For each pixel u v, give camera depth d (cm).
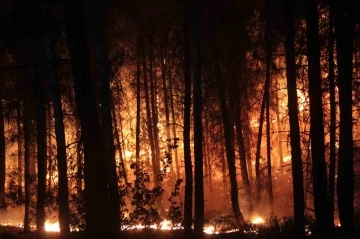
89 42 1762
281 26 1756
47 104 1869
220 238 1716
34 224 2364
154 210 1636
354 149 1975
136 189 1653
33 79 1770
